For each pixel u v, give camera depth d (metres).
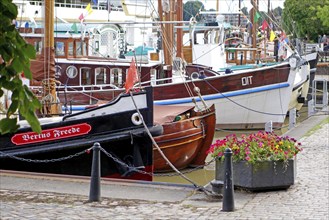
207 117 18.38
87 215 10.02
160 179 16.97
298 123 26.42
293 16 61.81
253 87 26.41
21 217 9.80
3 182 12.62
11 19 3.72
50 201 11.07
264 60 39.62
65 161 14.65
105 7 38.25
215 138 24.73
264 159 11.66
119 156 14.87
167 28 27.12
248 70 26.55
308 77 34.53
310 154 17.03
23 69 3.73
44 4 18.19
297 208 10.54
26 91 3.75
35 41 22.70
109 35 34.06
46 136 14.54
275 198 11.31
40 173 13.59
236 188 11.90
